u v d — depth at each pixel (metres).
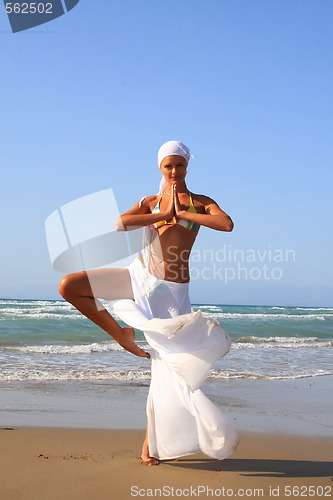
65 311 26.59
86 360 10.25
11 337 14.58
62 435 4.39
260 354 12.65
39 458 3.60
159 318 3.39
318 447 4.18
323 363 11.21
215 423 3.17
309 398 6.74
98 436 4.41
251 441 4.30
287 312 41.97
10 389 6.80
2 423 4.77
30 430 4.52
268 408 5.96
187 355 3.14
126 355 11.38
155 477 3.20
